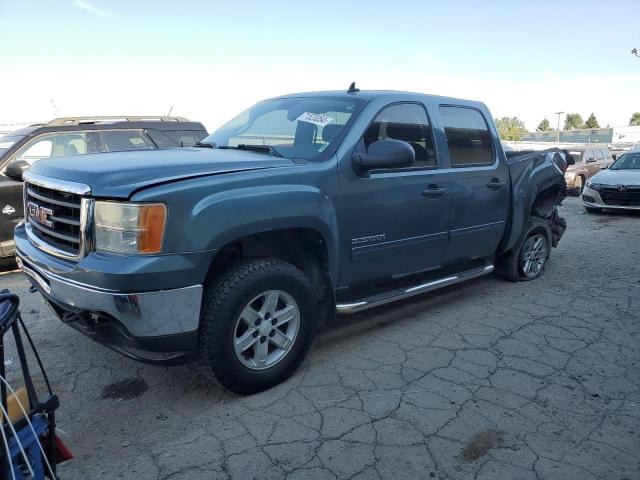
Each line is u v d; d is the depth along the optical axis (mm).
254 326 3385
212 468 2752
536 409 3342
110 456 2863
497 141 5367
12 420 2049
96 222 2988
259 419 3203
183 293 2980
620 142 53344
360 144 3945
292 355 3607
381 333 4562
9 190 6480
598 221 11531
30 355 4086
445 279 4840
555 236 6871
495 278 6301
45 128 7172
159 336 2971
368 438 3016
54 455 2250
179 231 2947
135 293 2842
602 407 3375
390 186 4102
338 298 4055
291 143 4078
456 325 4758
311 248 3822
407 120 4422
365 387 3604
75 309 3080
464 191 4812
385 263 4238
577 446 2963
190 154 3760
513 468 2771
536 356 4121
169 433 3072
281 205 3342
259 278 3295
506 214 5438
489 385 3645
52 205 3355
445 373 3818
